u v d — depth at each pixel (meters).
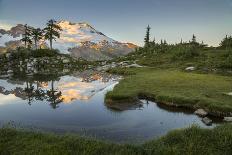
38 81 58.75
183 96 32.31
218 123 24.52
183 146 14.34
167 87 40.66
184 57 98.69
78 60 142.50
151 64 98.19
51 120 24.53
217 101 29.62
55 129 21.67
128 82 47.16
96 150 13.79
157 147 14.33
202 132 15.59
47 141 14.98
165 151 13.59
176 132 15.97
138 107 30.72
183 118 26.12
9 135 15.77
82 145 14.35
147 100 34.47
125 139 19.33
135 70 81.12
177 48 119.94
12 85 51.38
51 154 12.94
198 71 69.06
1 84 52.81
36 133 16.27
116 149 14.13
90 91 43.41
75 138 15.35
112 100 32.72
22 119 24.80
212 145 14.22
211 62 78.38
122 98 32.62
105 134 20.56
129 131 21.47
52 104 32.25
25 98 36.81
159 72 67.25
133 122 24.31
